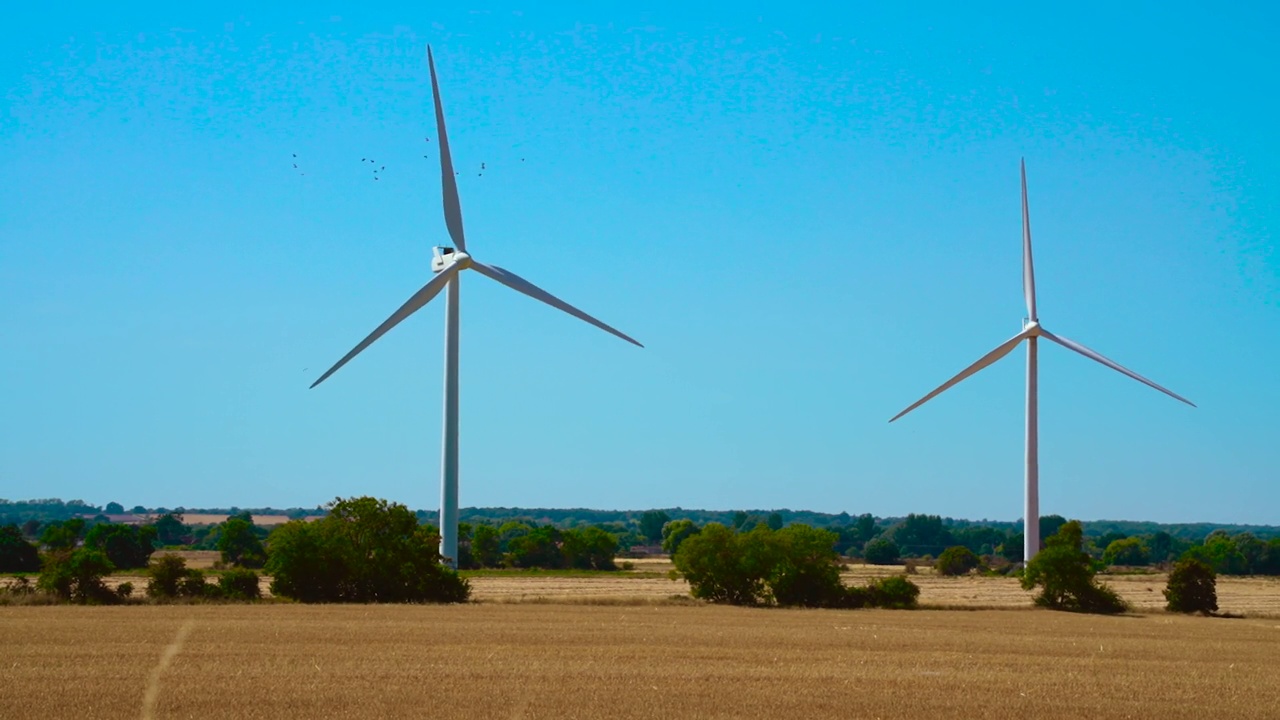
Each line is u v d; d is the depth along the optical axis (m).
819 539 78.56
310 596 70.62
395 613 61.03
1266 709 35.38
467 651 43.78
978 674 41.19
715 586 78.44
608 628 54.59
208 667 38.25
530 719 30.62
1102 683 39.78
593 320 77.69
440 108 76.62
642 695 34.50
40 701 31.92
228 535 140.75
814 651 47.09
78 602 65.56
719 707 33.03
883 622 64.50
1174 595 81.12
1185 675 42.69
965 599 90.00
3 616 56.25
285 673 37.09
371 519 72.50
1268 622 75.06
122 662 39.16
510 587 94.94
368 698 33.00
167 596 67.94
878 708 33.66
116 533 134.88
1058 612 78.06
